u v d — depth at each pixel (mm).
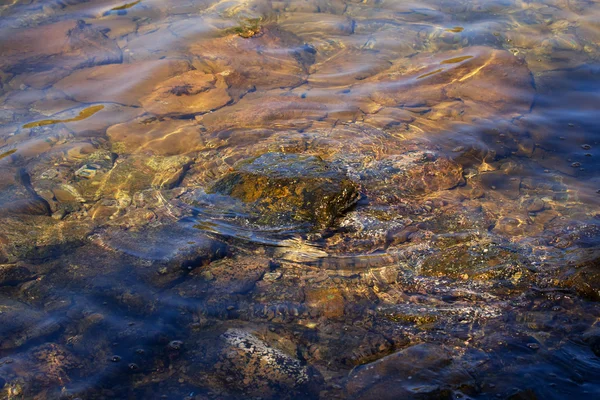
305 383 1885
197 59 2605
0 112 2420
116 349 1920
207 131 2385
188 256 2074
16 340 1927
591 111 2404
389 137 2354
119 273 2039
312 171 2209
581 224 2131
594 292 1999
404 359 1913
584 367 1901
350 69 2580
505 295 2010
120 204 2195
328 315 1982
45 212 2172
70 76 2547
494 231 2129
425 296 2018
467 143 2332
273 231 2133
